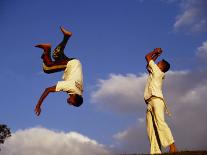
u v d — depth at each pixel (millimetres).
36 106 10773
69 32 11203
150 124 12750
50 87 10836
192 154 11570
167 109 12789
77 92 10914
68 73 11109
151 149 12648
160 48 13102
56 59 11188
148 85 12820
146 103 12898
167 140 12250
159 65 13047
